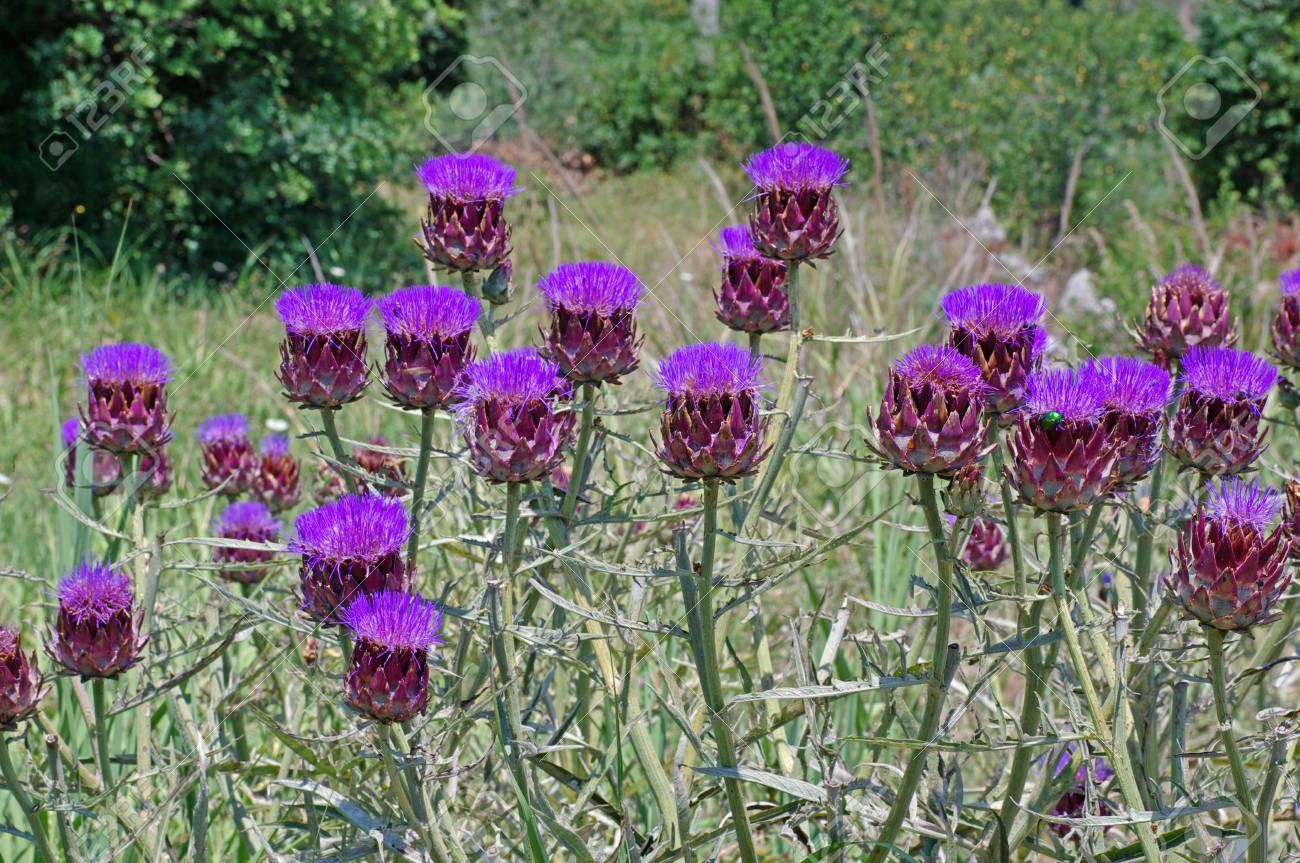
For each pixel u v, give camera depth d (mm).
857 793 2205
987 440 2098
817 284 6062
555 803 2395
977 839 2293
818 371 5324
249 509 2789
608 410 2232
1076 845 2299
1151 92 12648
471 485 2525
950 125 10820
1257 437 2104
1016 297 2010
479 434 2020
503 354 2068
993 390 1989
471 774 2598
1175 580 1844
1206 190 12945
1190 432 2111
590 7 16281
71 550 3020
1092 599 2672
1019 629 2066
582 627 2201
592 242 6105
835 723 3080
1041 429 1836
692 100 13383
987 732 2490
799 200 2328
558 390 2123
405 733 2203
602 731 2764
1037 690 2070
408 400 2197
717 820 2928
